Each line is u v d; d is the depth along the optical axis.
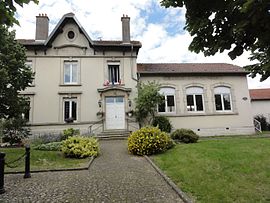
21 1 3.01
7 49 11.27
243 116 19.00
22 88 12.26
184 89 18.84
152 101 16.58
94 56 18.11
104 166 8.39
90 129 17.05
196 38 3.54
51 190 5.76
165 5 3.43
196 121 18.45
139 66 20.19
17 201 5.04
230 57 3.48
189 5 3.31
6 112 11.76
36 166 8.41
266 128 24.19
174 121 18.27
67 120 16.83
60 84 17.41
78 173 7.46
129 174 7.16
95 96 17.56
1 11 3.03
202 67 20.47
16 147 13.02
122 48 18.33
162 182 6.25
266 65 3.25
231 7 3.08
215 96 19.22
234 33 3.25
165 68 19.80
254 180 5.85
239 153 8.56
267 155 8.08
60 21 17.67
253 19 2.87
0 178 5.64
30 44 17.23
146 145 10.12
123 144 13.38
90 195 5.33
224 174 6.41
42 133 16.56
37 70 17.42
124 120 17.50
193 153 9.16
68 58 17.88
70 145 10.18
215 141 11.96
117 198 5.11
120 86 17.75
